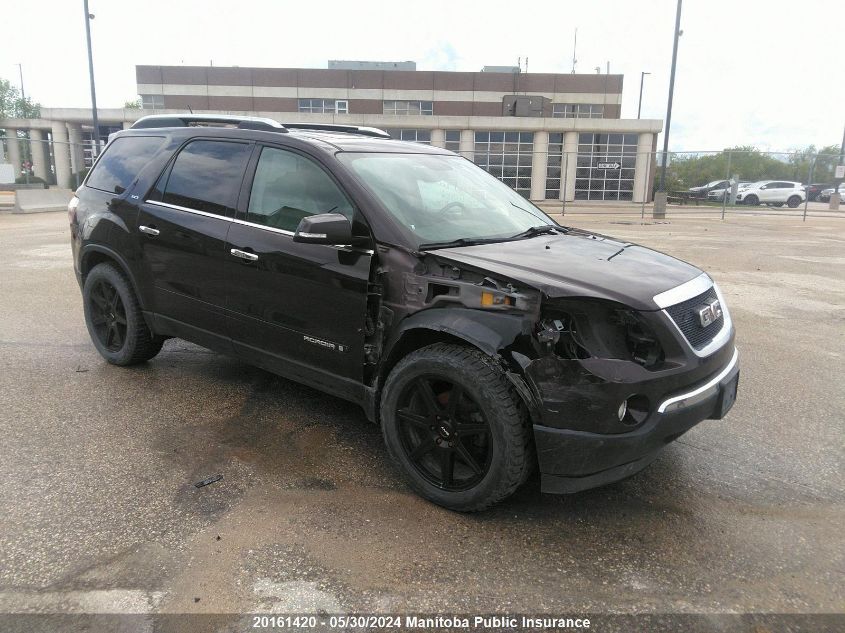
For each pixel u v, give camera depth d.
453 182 4.06
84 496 3.14
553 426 2.76
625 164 37.72
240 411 4.25
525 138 37.75
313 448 3.74
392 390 3.18
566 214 26.98
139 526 2.90
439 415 3.06
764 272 10.51
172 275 4.29
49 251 11.88
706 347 3.00
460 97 45.75
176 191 4.31
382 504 3.15
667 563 2.73
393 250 3.20
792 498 3.29
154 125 4.86
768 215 27.64
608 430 2.71
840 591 2.57
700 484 3.43
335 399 4.51
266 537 2.85
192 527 2.90
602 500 3.25
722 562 2.75
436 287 3.08
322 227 3.09
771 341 6.25
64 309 7.09
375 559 2.71
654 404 2.75
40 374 4.90
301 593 2.49
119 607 2.38
